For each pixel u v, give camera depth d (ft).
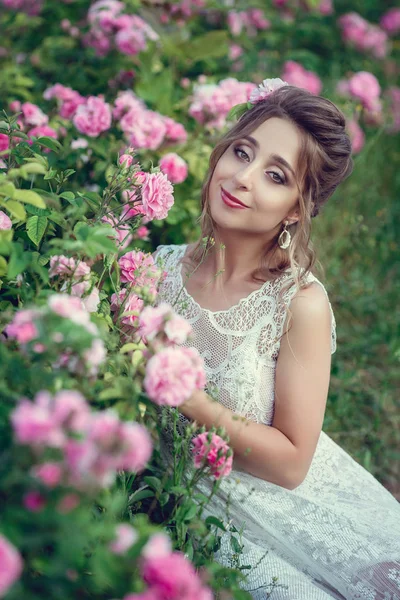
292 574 6.55
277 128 6.70
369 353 12.53
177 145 10.58
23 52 12.76
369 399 11.53
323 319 6.89
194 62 13.09
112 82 11.76
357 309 13.46
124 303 6.41
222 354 6.95
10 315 5.38
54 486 4.11
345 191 15.47
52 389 4.65
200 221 7.64
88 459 4.00
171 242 10.60
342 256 14.89
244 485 7.00
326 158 6.83
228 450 5.59
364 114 15.65
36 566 4.17
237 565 6.28
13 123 7.36
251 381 6.85
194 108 11.07
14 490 4.26
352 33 19.02
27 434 3.93
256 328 6.91
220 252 7.13
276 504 7.02
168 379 4.81
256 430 6.64
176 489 5.56
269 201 6.69
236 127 7.03
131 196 7.03
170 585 3.95
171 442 6.91
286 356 6.88
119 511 5.70
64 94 10.19
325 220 14.66
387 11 21.75
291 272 6.97
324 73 18.44
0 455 4.34
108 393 4.99
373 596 6.70
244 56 15.61
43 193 6.47
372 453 10.48
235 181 6.65
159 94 11.56
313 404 6.84
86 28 12.09
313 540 6.88
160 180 6.72
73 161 9.37
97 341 4.78
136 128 9.66
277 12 18.30
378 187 17.39
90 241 5.50
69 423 4.02
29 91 11.76
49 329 4.48
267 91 7.20
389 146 18.22
